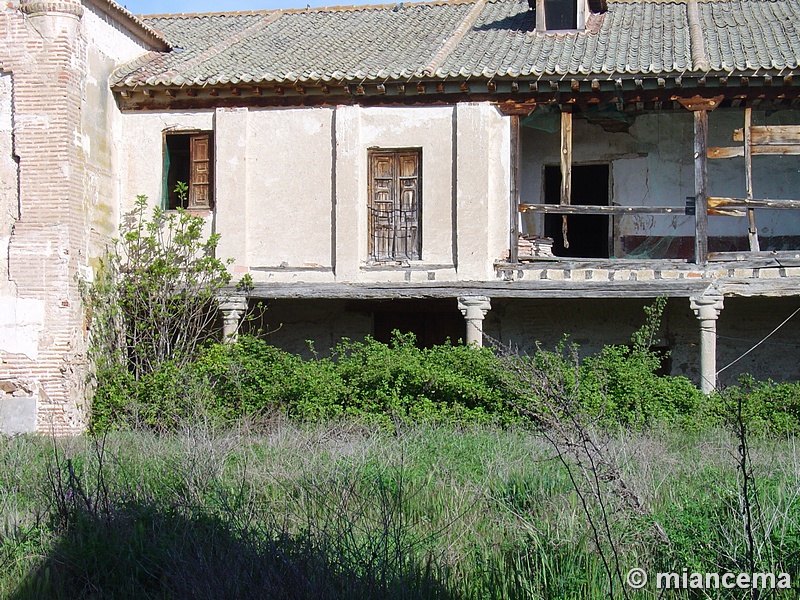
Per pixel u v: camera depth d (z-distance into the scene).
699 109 17.53
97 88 18.19
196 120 18.91
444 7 23.56
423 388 16.44
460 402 16.27
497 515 10.13
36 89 17.14
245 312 18.58
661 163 20.64
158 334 18.20
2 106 17.31
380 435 13.95
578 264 18.00
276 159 18.69
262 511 9.81
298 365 16.95
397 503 10.05
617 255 20.80
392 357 16.77
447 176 18.27
